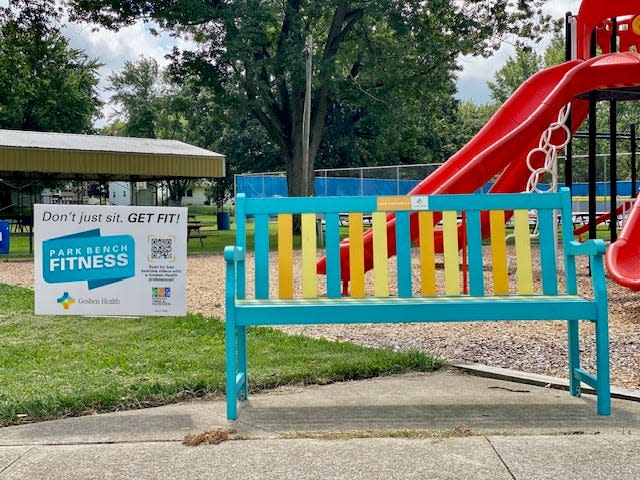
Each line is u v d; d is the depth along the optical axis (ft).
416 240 32.24
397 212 14.75
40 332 22.68
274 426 12.51
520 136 32.24
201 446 11.39
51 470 10.36
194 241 83.20
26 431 12.39
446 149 177.78
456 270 14.71
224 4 81.00
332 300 13.84
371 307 13.16
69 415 13.50
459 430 12.00
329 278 14.51
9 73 92.27
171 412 13.57
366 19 92.17
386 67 92.22
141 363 17.65
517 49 88.53
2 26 79.87
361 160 161.79
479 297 14.02
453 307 13.19
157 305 17.25
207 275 43.70
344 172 160.97
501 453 10.83
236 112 94.73
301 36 84.07
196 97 125.80
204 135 203.31
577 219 89.92
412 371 17.25
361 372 16.70
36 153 69.51
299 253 60.08
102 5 78.54
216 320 24.57
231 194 248.93
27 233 99.40
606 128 162.50
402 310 13.15
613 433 11.85
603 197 95.35
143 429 12.39
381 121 95.96
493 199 14.57
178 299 17.24
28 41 82.99
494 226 14.76
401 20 82.07
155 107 214.07
